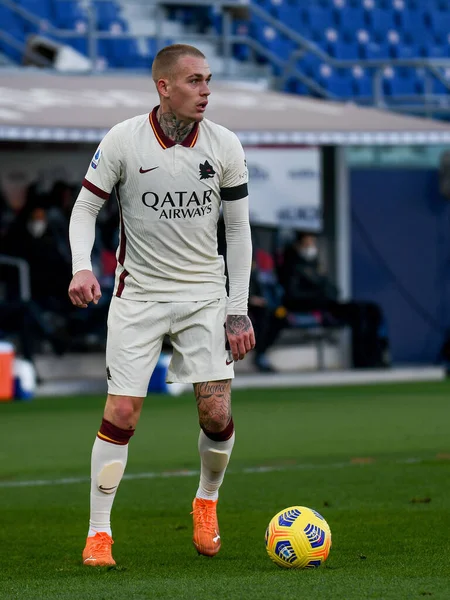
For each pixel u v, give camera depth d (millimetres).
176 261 17641
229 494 25438
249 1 76250
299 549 16281
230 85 60281
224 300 18016
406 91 78438
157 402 48188
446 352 62719
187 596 14250
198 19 73750
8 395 49156
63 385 52438
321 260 61094
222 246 43656
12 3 65062
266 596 14102
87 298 17266
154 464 30891
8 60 66625
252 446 34312
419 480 27125
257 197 57812
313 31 77812
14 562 17969
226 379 17859
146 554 18469
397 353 63375
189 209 17484
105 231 54188
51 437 36938
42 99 50531
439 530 20188
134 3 69188
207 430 17828
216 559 17844
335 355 61031
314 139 50250
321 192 60750
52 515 23266
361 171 62594
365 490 25688
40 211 53219
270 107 53812
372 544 18812
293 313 57000
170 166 17328
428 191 63875
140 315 17609
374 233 62844
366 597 13977
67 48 58969
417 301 63781
